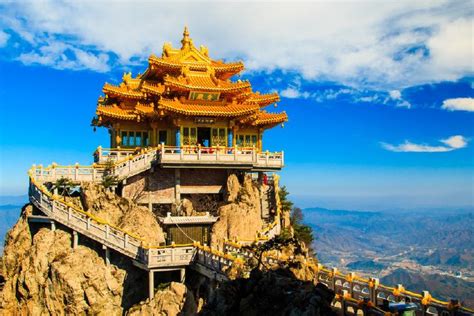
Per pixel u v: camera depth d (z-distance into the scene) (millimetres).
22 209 53094
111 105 62969
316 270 32906
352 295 29141
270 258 37188
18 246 48906
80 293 44938
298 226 58375
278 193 57656
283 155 58312
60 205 47500
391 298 26484
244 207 52500
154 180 55188
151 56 58562
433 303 23781
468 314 22281
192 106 56594
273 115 62812
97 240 46344
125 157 57719
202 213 53719
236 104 59156
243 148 57125
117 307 46031
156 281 47219
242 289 32531
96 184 51250
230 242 47625
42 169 51938
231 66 61938
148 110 58656
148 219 49719
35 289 45969
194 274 46031
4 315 46500
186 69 59594
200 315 32719
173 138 60719
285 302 28938
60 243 46812
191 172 56344
